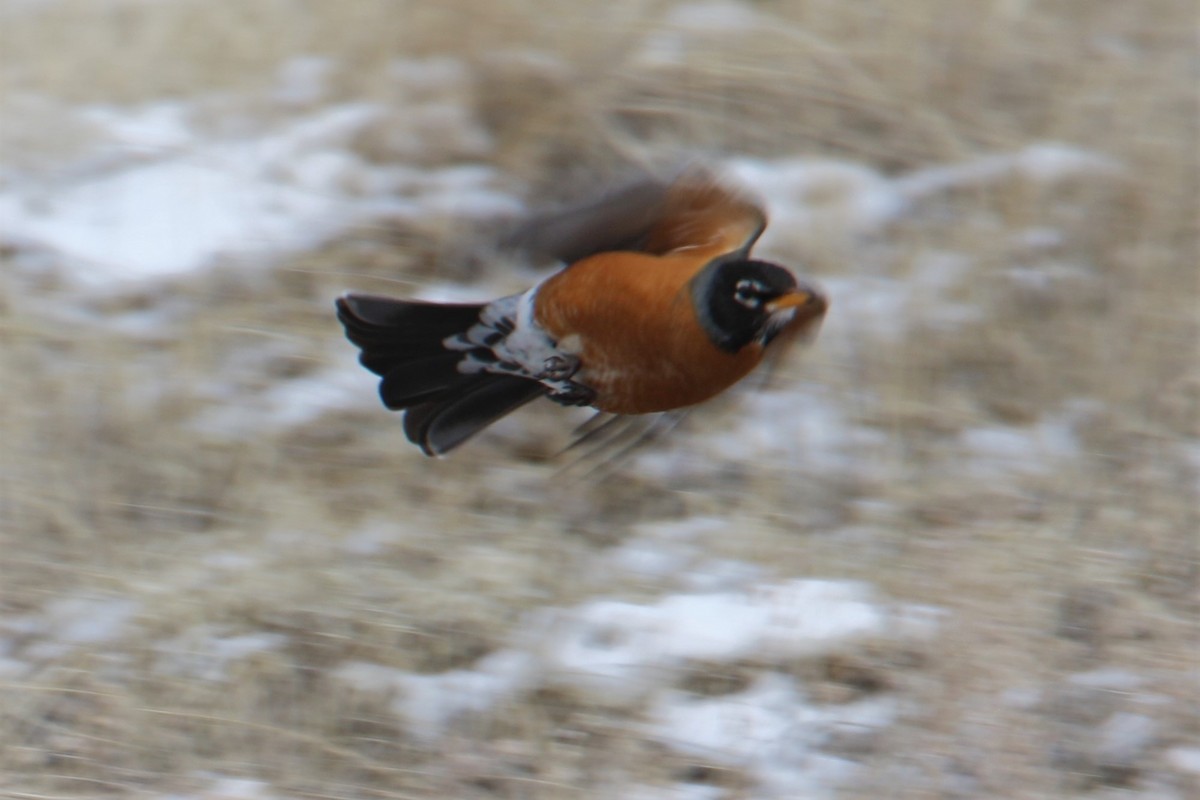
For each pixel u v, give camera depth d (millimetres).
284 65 16203
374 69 15703
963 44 15883
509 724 9656
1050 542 11102
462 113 15148
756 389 12375
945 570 10781
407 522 11414
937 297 13383
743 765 9352
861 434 12234
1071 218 14219
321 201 14492
